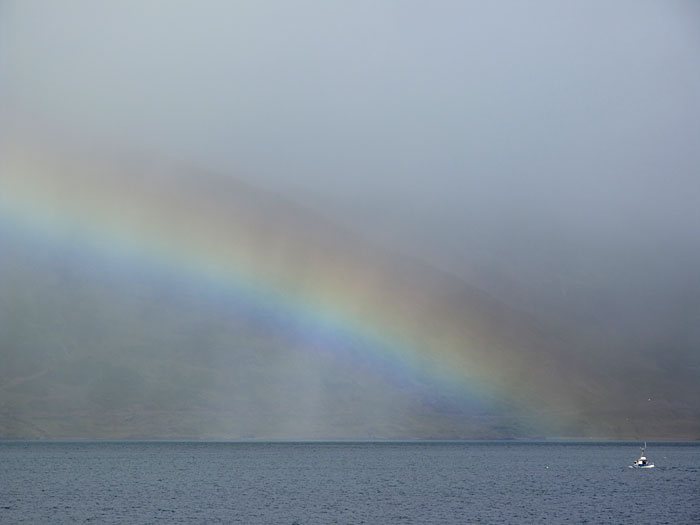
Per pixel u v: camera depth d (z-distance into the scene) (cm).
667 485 11550
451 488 10875
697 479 12719
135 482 11562
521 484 11575
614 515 8131
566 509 8569
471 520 7675
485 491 10469
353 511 8231
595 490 10719
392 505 8775
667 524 7581
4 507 8475
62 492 10081
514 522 7581
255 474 13250
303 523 7388
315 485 11238
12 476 12600
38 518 7656
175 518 7662
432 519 7712
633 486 11344
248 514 7956
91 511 8138
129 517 7725
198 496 9619
